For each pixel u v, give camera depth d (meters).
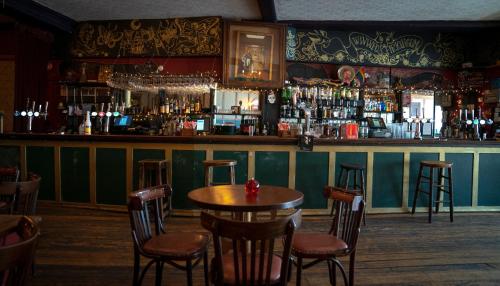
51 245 3.93
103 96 8.02
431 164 5.09
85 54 7.86
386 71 8.38
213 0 6.55
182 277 3.17
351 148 5.42
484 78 8.38
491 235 4.51
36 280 3.05
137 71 7.89
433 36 8.36
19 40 7.26
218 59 7.78
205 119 7.65
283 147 5.30
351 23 7.55
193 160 5.24
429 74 8.51
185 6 6.89
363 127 7.90
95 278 3.11
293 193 2.74
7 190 2.62
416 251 3.89
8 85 7.34
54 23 7.29
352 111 8.12
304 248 2.42
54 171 5.64
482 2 6.46
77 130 7.88
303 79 7.89
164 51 7.63
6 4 6.12
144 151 5.34
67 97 8.05
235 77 7.49
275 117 7.96
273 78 7.58
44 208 5.57
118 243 4.02
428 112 8.52
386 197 5.54
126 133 6.69
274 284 2.05
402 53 8.26
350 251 2.47
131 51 7.71
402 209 5.57
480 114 7.71
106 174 5.48
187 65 7.85
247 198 2.55
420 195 5.62
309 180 5.35
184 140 5.21
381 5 6.62
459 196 5.72
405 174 5.55
